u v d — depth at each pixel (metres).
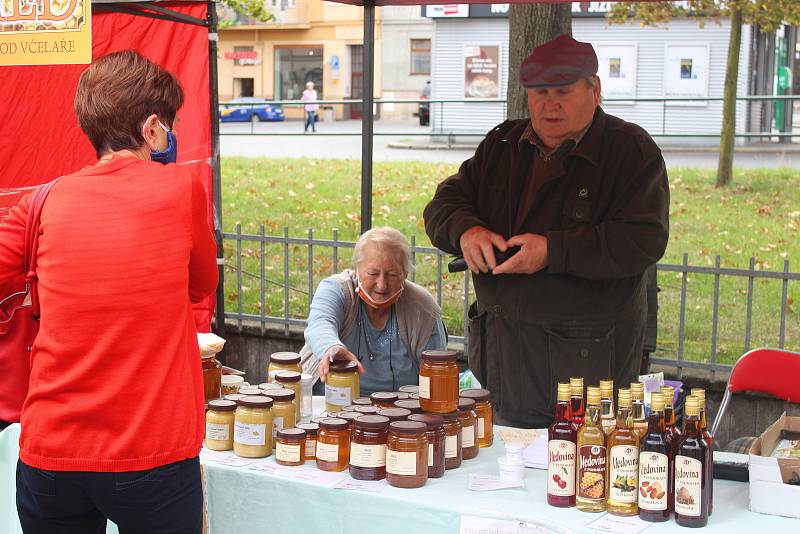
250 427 2.84
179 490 2.31
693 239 9.50
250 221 10.53
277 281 7.86
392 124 26.06
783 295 5.11
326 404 3.27
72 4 2.75
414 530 2.47
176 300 2.32
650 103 18.41
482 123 18.84
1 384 4.02
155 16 4.98
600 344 3.38
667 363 5.23
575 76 3.24
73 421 2.24
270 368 3.29
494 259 3.33
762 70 18.36
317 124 25.77
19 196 5.25
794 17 10.80
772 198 11.23
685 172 12.95
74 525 2.39
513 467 2.58
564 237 3.23
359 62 35.62
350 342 3.78
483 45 19.02
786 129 18.20
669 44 18.22
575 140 3.35
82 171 2.36
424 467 2.60
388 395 2.98
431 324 3.82
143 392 2.25
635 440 2.38
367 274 3.70
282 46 36.09
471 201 3.66
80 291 2.24
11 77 5.15
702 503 2.32
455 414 2.78
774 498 2.42
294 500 2.64
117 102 2.35
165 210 2.32
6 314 2.53
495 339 3.54
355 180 12.88
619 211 3.32
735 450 3.72
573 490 2.44
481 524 2.39
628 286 3.42
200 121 5.65
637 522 2.35
